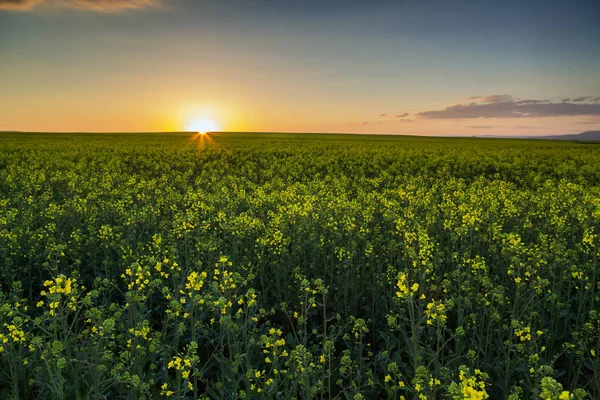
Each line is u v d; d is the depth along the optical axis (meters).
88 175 27.25
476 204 14.71
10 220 11.75
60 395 4.57
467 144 70.50
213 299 6.01
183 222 10.45
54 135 87.81
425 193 17.92
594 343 6.82
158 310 8.45
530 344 6.04
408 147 56.50
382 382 6.55
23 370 5.88
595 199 12.82
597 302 8.10
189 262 9.49
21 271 9.78
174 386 5.79
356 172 31.33
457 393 3.63
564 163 33.72
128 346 5.54
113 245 10.18
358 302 9.18
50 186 22.20
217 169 32.28
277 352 5.54
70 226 13.15
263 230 11.07
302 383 5.09
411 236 8.59
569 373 6.51
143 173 29.38
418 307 6.06
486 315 7.32
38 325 5.32
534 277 7.90
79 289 9.04
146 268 6.30
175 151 44.31
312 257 10.36
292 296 9.02
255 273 9.39
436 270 9.60
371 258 9.54
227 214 13.60
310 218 12.07
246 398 5.43
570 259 8.34
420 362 5.59
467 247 9.87
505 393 5.68
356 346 7.52
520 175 30.17
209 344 7.30
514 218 13.70
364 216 12.11
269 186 20.89
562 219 11.16
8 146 49.00
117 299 9.20
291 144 60.97
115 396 5.85
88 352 5.50
